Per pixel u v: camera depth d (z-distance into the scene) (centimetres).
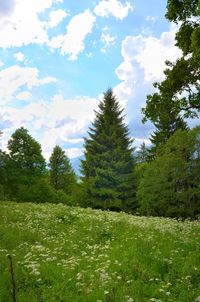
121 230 1825
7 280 978
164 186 4994
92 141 6838
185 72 2230
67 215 2284
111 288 960
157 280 1056
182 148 5003
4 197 5469
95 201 6356
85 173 6731
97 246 1470
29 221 2034
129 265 1161
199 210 4888
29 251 1328
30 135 6397
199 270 1105
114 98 7169
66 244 1545
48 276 1046
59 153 8638
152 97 2353
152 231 1723
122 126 6975
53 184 8500
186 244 1432
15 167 6156
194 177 4950
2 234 1644
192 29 2084
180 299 923
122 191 6438
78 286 980
